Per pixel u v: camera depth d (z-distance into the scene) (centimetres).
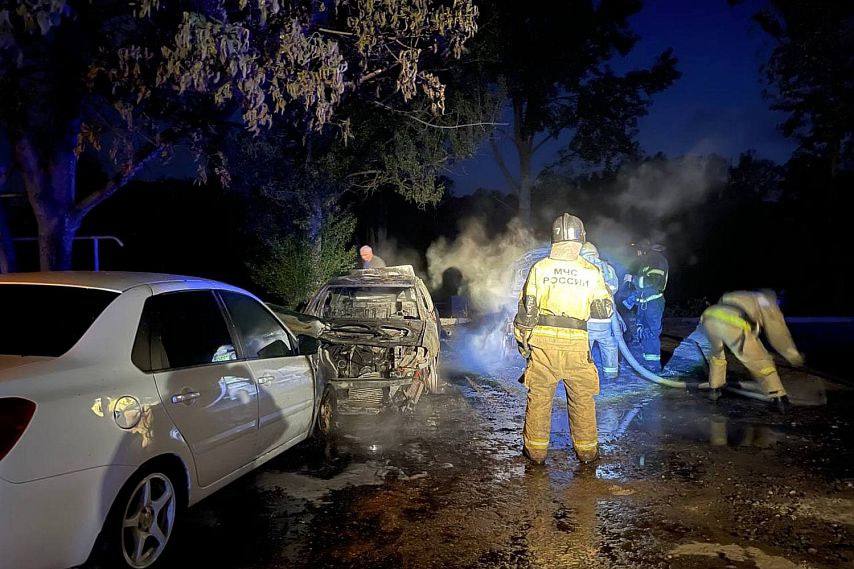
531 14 2144
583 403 628
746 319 861
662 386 984
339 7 1012
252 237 1830
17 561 340
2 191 991
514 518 508
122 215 2248
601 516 511
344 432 739
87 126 946
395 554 450
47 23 592
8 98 799
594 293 630
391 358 845
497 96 1809
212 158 1041
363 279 971
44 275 476
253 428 525
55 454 354
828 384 977
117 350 416
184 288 495
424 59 1498
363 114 1598
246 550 455
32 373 367
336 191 1630
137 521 407
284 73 799
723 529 488
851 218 2161
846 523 498
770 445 689
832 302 2178
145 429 406
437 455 661
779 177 2644
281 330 621
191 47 726
